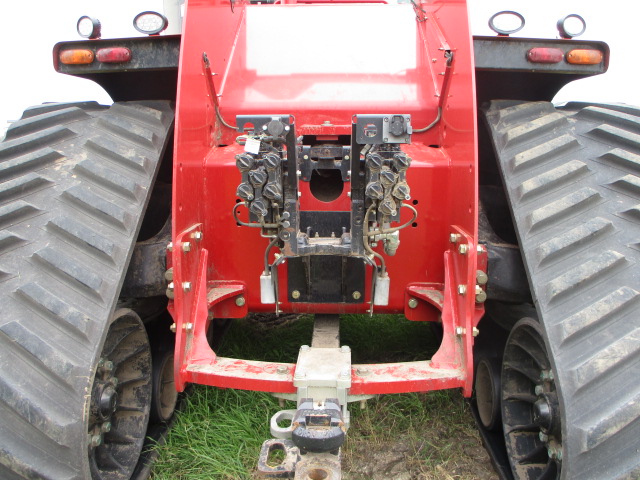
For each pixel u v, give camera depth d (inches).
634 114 109.5
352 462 104.0
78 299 78.2
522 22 108.0
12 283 77.6
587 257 82.0
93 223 87.3
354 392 84.7
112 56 107.6
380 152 82.6
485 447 107.4
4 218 84.3
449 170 103.5
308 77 120.4
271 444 78.6
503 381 101.1
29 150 97.0
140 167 98.4
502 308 112.3
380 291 92.8
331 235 102.8
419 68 121.7
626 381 70.4
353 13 130.8
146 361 101.2
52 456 70.5
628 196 88.8
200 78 102.7
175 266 88.0
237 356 136.8
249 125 115.3
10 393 69.8
